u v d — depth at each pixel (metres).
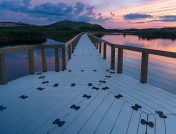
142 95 3.46
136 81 4.34
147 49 3.89
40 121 2.52
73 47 9.65
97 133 2.26
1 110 2.81
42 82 4.20
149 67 7.05
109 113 2.75
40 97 3.33
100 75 4.85
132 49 4.37
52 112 2.77
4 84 4.02
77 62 6.70
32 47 4.78
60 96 3.38
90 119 2.57
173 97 3.37
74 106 2.96
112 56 5.45
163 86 4.93
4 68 3.99
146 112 2.78
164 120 2.56
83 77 4.65
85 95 3.42
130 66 7.36
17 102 3.11
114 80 4.41
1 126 2.39
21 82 4.20
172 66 6.29
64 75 4.84
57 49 5.14
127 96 3.40
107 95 3.45
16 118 2.59
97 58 7.61
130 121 2.53
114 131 2.30
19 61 11.85
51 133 2.25
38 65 9.90
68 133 2.26
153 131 2.30
